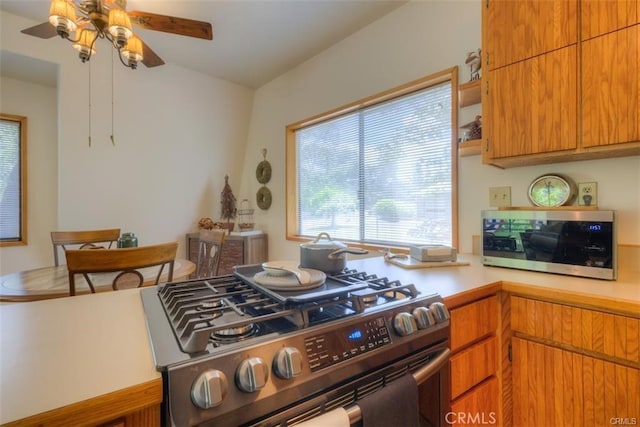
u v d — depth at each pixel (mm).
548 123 1288
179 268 1975
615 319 903
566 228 1216
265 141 3633
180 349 560
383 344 742
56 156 3318
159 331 650
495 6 1457
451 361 951
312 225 3182
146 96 3096
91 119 2840
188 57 2982
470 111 1870
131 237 2051
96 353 570
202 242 2410
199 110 3453
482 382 1063
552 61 1276
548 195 1522
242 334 646
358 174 2699
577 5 1215
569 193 1457
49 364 528
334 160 2930
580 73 1206
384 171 2482
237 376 534
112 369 512
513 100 1393
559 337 1008
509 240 1386
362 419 651
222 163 3777
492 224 1443
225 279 1023
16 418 391
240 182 3998
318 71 2914
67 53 2662
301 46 2777
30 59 2555
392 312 805
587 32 1191
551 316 1026
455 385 964
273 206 3539
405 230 2334
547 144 1291
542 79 1304
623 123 1109
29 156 3180
